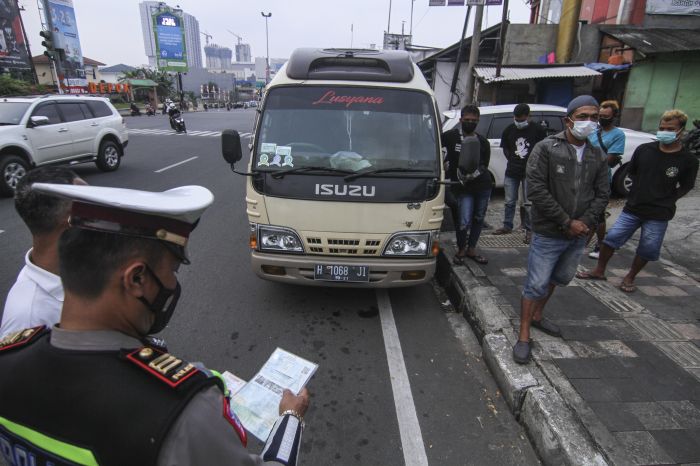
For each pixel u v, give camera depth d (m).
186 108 45.28
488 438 2.52
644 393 2.61
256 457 0.99
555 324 3.38
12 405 0.84
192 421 0.81
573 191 2.80
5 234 5.76
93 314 0.89
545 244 2.88
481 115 7.54
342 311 3.97
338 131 3.60
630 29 12.61
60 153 8.64
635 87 11.80
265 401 1.71
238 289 4.36
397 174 3.45
